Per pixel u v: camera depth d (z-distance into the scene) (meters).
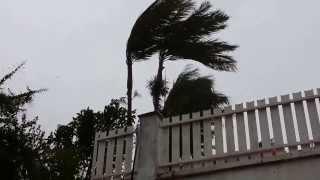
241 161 8.01
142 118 9.31
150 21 12.87
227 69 12.91
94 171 9.20
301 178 7.44
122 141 9.34
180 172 8.40
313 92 8.09
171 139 8.88
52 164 9.36
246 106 8.49
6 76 9.24
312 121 7.85
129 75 12.70
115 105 13.23
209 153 8.37
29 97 9.41
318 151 7.54
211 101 12.66
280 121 8.07
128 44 12.90
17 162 8.02
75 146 12.16
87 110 13.12
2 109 8.71
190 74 13.00
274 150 7.88
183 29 12.91
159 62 12.98
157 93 12.66
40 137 9.71
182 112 12.38
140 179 8.58
